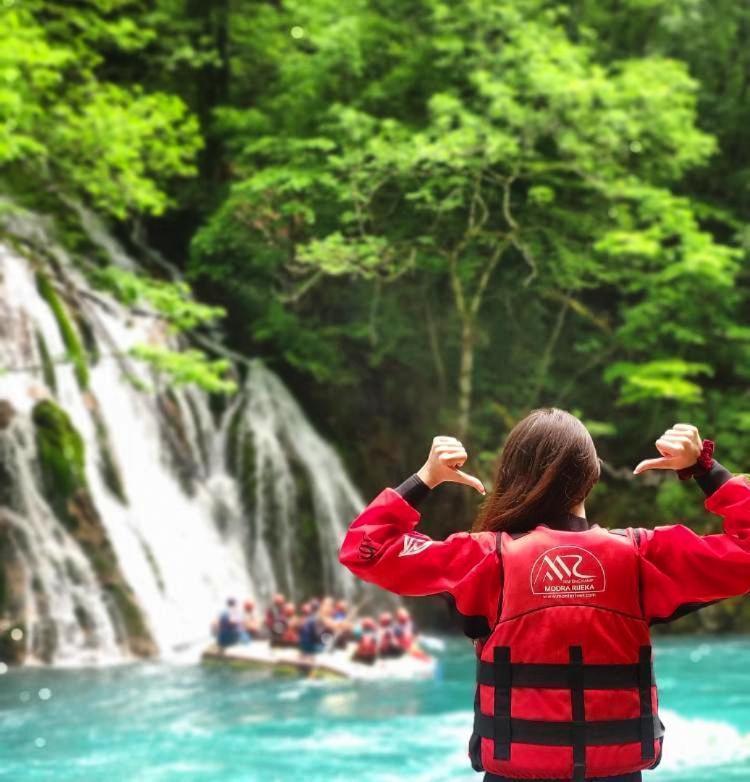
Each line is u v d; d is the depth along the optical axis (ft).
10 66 56.95
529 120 79.56
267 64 99.04
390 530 9.94
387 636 57.72
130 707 45.88
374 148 77.20
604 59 100.32
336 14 87.10
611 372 85.87
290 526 81.87
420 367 93.71
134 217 92.89
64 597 62.08
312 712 44.27
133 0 91.20
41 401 66.39
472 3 82.69
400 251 82.43
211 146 96.22
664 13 99.14
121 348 78.64
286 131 87.30
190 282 92.07
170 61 92.07
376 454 92.58
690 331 88.53
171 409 79.15
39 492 63.93
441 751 36.22
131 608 63.62
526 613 9.48
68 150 65.26
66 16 80.43
